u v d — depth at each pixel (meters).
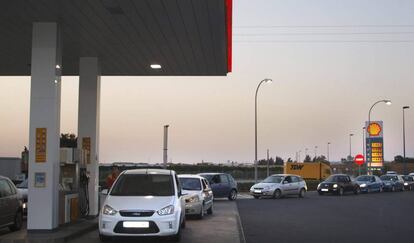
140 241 13.61
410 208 27.81
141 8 13.46
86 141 18.88
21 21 14.67
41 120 14.52
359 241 14.75
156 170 14.72
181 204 13.98
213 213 23.30
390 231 17.22
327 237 15.56
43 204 14.25
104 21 14.63
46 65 14.62
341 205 29.95
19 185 21.73
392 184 50.88
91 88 19.03
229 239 14.64
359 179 49.34
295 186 38.41
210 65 20.50
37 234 13.97
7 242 12.82
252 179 74.38
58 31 14.85
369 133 59.38
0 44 17.34
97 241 13.65
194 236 15.23
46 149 14.41
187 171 71.62
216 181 32.72
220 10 13.50
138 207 12.77
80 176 17.59
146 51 18.20
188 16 14.10
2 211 14.52
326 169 58.59
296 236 15.77
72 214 16.27
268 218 21.69
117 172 20.48
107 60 19.61
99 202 19.41
